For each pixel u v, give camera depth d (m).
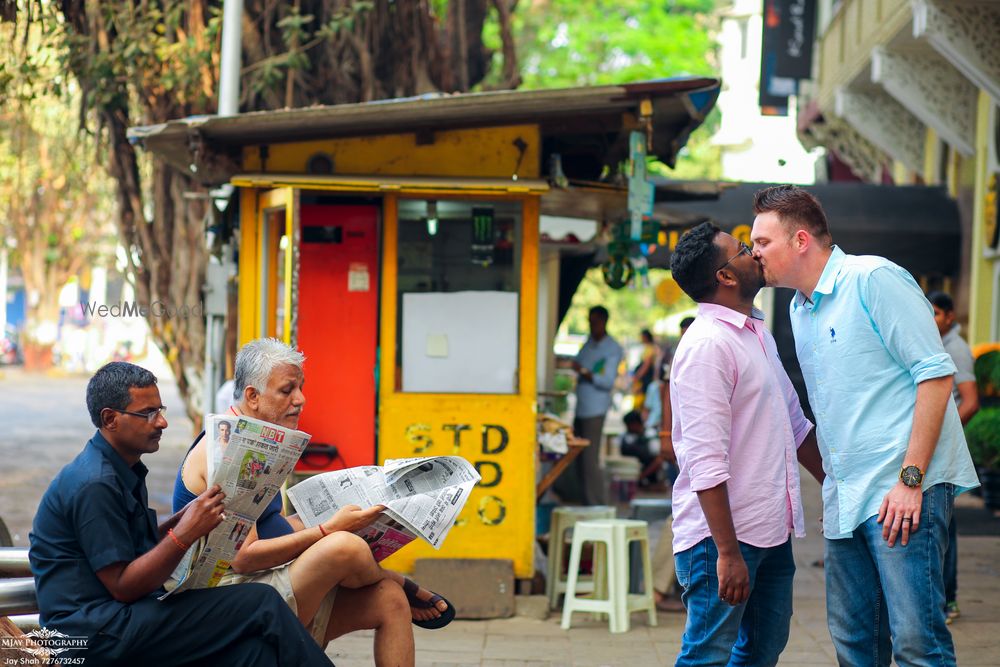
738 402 3.81
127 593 3.56
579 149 7.68
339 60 10.86
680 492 3.93
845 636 3.90
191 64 9.88
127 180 11.30
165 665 3.65
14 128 14.96
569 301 13.27
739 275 3.85
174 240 11.35
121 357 40.88
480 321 6.91
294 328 6.51
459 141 6.99
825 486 3.91
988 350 11.80
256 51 10.50
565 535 7.50
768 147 30.42
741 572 3.67
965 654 5.89
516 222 6.93
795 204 3.84
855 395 3.76
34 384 31.72
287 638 3.69
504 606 6.70
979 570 8.25
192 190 11.24
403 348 6.91
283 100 10.72
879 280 3.70
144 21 9.91
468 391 6.90
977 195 13.79
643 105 6.46
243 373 4.07
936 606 3.62
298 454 3.61
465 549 6.82
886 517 3.63
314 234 7.02
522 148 6.98
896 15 12.76
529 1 27.39
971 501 11.86
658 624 6.64
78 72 9.73
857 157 20.67
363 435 6.96
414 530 4.04
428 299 6.92
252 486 3.59
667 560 7.04
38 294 36.09
